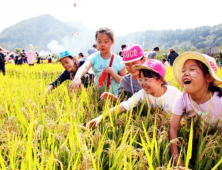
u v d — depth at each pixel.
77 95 3.34
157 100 2.44
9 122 1.79
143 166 1.36
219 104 1.89
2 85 4.30
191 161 1.72
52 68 12.38
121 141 1.71
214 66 1.83
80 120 2.28
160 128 1.83
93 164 1.27
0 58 10.24
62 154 1.56
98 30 3.68
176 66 1.99
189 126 1.94
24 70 11.27
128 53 2.95
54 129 1.80
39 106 2.42
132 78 3.17
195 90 1.80
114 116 2.22
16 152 1.56
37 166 1.39
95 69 3.91
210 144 1.56
